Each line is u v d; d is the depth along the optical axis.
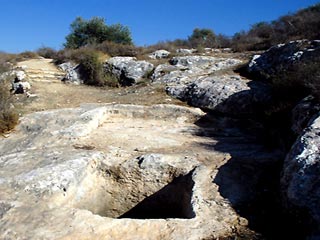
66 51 20.98
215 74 14.05
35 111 11.58
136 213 7.57
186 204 6.65
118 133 9.66
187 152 8.14
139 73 16.31
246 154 7.91
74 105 12.55
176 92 13.13
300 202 5.09
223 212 5.60
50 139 8.87
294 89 9.98
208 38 25.05
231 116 11.02
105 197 7.54
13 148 8.49
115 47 21.20
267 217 5.49
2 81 14.20
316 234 4.59
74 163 7.21
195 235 4.95
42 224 5.21
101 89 16.05
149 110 11.39
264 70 13.20
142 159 7.60
